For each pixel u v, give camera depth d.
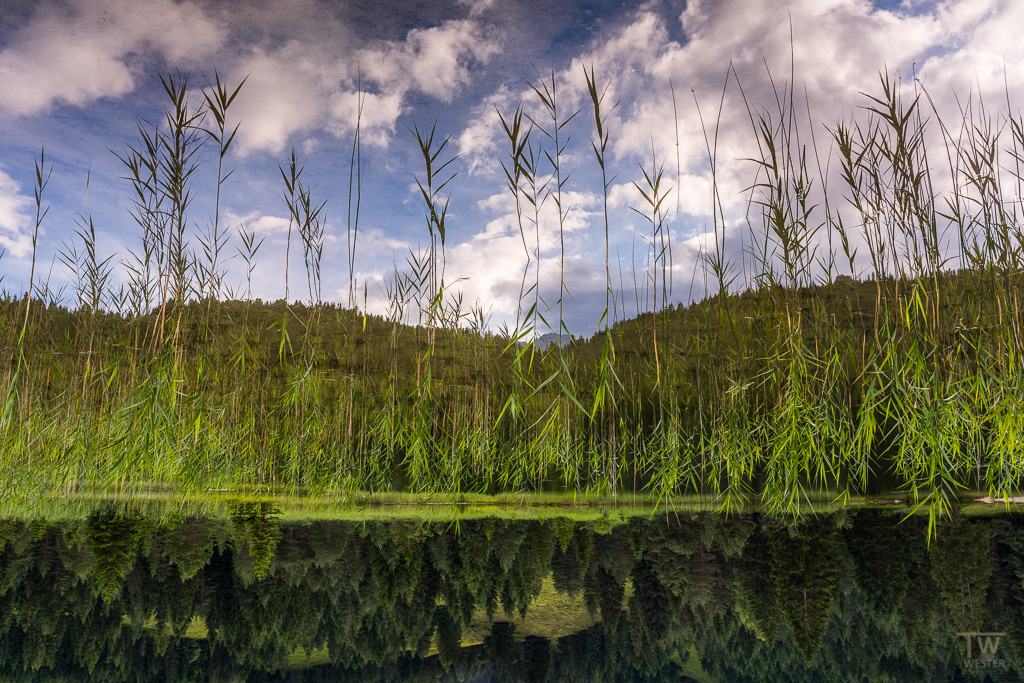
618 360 3.03
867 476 2.92
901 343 2.52
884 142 2.66
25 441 3.39
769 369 2.81
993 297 2.54
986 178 2.62
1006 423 2.40
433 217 2.95
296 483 3.75
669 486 3.18
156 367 2.84
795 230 2.66
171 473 3.14
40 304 3.57
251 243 3.88
